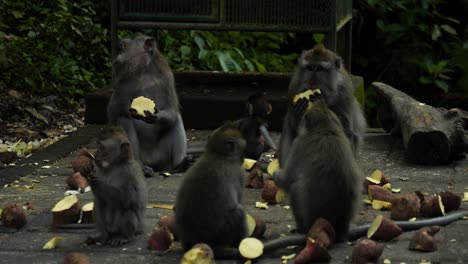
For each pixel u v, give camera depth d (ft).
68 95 50.72
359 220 28.53
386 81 67.92
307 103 31.78
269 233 27.12
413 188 32.86
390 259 24.56
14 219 27.86
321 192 25.18
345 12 48.11
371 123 64.49
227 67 57.82
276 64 64.69
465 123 38.17
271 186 30.63
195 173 24.56
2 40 50.24
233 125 25.14
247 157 37.17
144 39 36.32
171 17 44.04
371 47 68.18
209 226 24.31
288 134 33.53
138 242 26.40
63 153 38.81
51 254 25.55
